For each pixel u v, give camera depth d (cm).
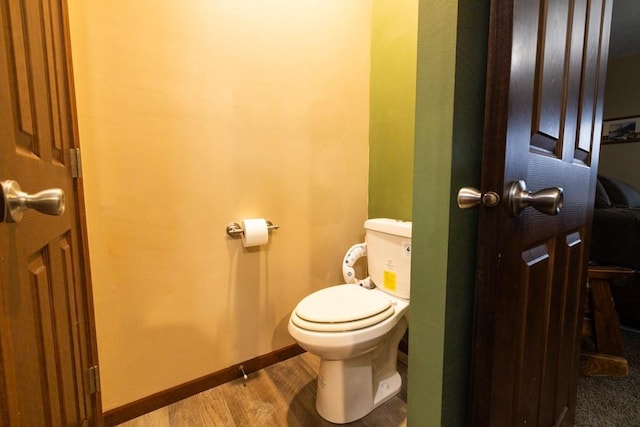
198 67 132
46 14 78
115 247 120
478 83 66
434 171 65
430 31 65
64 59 94
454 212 64
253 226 143
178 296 135
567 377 95
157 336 131
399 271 142
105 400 122
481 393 59
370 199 194
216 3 135
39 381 60
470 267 69
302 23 160
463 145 64
